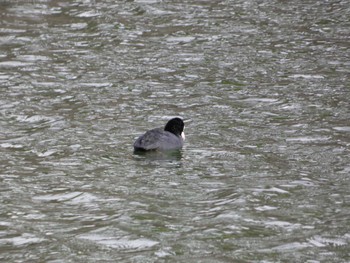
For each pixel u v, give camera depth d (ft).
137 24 98.53
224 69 80.43
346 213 44.52
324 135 59.82
